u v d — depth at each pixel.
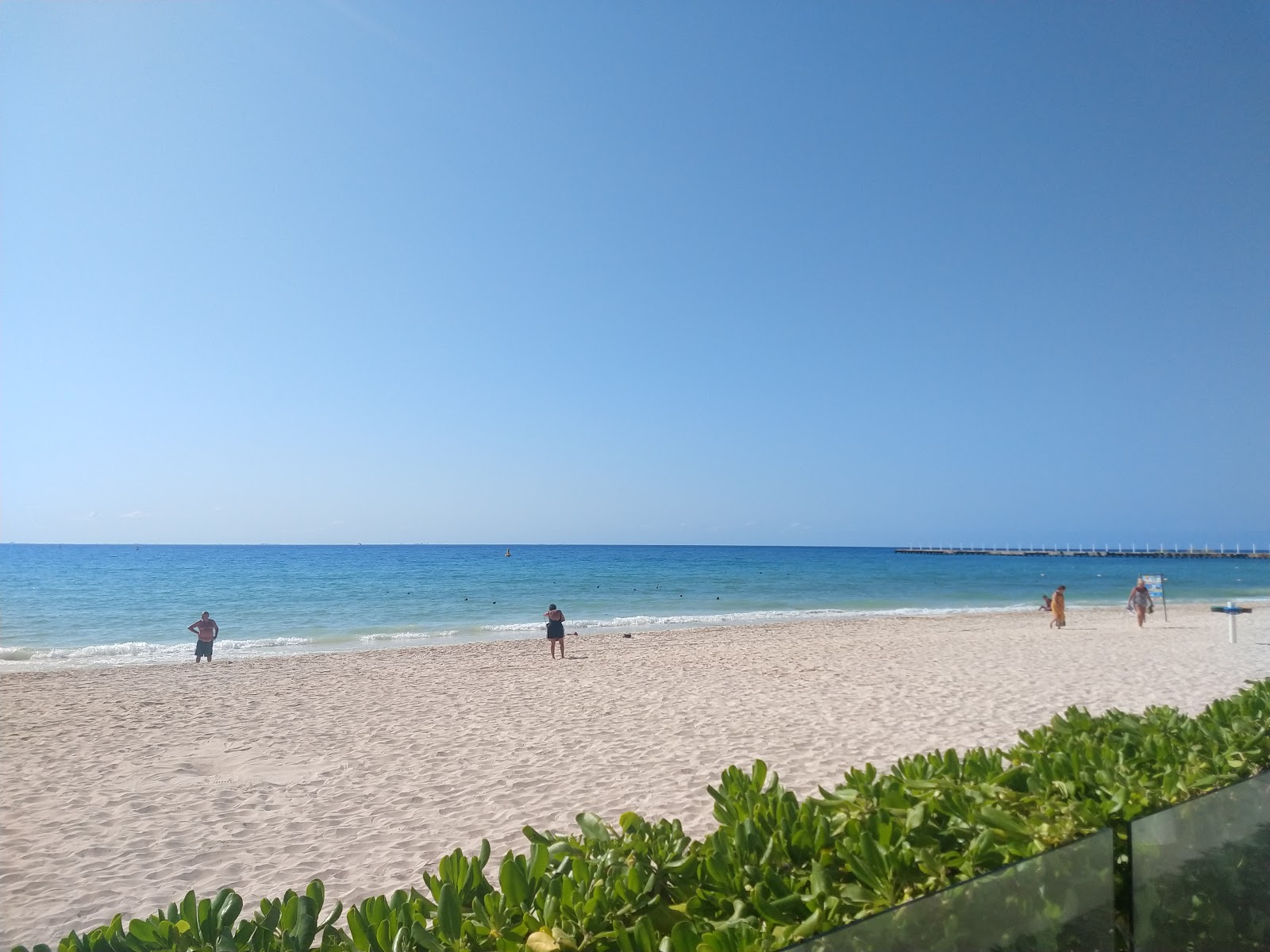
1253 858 2.63
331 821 7.23
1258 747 3.94
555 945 2.10
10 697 14.17
